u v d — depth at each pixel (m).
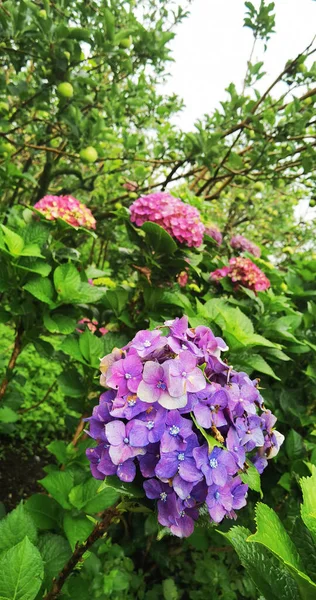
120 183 4.51
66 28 2.76
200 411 1.12
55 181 5.51
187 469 1.08
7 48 2.85
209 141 3.40
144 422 1.11
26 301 2.26
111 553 2.37
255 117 3.43
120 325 2.67
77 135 3.03
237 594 2.85
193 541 2.55
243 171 3.77
